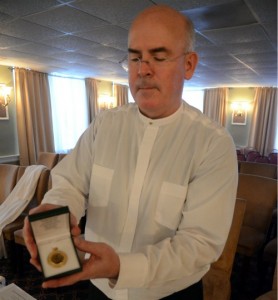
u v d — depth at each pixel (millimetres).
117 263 504
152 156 780
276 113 7371
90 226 870
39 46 3580
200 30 2879
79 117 6691
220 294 1264
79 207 804
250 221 2129
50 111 5727
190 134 750
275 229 2293
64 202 733
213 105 8219
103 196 828
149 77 653
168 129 786
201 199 648
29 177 2369
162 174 748
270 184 2078
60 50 3807
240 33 2959
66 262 479
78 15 2482
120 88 7941
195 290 842
